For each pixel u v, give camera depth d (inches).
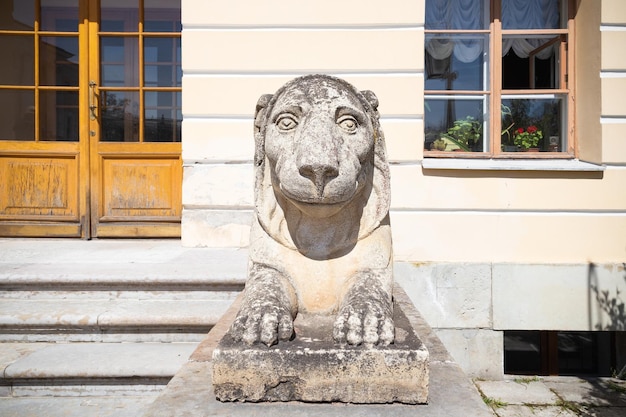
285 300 74.9
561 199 154.4
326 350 65.0
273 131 75.9
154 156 186.2
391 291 81.6
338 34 159.0
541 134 170.9
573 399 136.6
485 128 170.4
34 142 184.9
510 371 172.1
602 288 152.6
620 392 141.9
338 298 80.5
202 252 158.4
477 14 172.2
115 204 186.5
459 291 154.3
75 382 100.1
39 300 125.3
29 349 109.7
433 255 156.3
